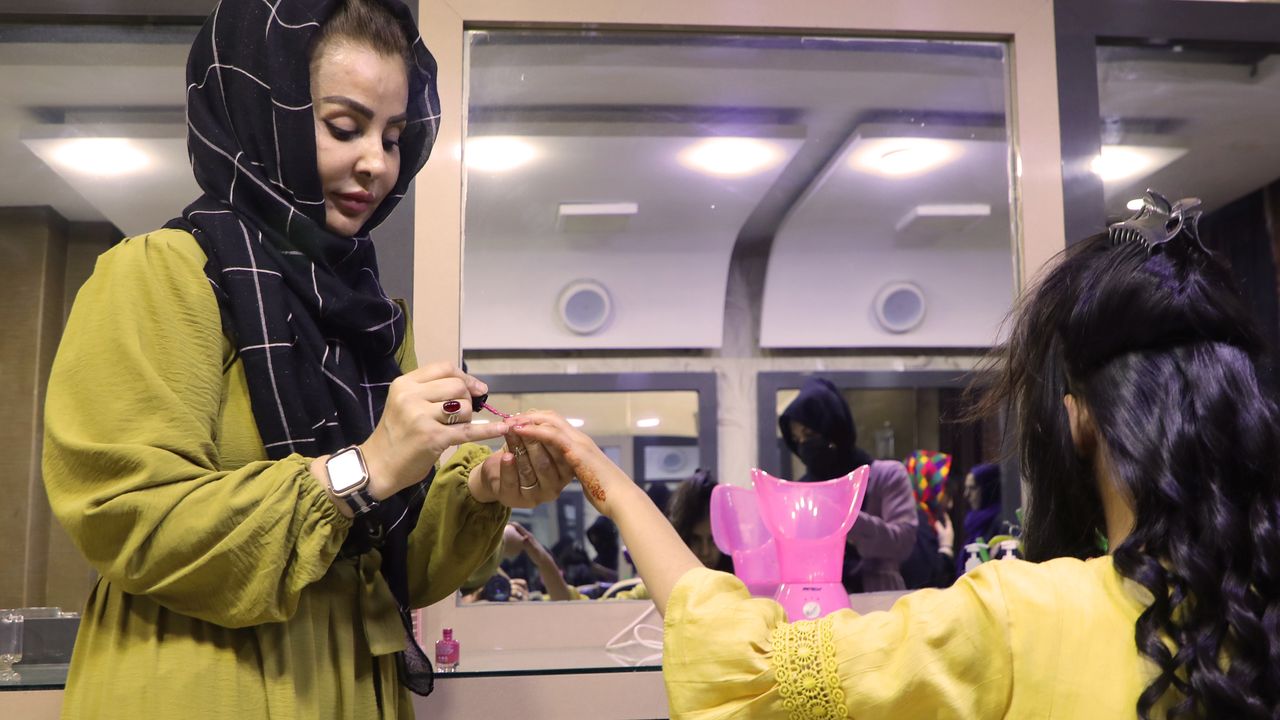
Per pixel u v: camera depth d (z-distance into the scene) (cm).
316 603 84
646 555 81
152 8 135
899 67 149
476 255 140
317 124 91
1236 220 151
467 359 138
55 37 137
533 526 135
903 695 67
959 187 150
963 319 149
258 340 83
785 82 148
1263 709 60
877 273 148
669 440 142
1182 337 72
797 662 69
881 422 146
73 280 136
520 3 141
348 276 94
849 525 121
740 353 145
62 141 137
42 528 131
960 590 70
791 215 148
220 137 88
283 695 80
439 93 139
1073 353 75
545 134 143
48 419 79
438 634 132
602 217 143
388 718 88
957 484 146
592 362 141
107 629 80
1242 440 68
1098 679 65
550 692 113
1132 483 69
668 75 146
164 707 77
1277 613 64
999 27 148
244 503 76
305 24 88
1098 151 149
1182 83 152
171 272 82
